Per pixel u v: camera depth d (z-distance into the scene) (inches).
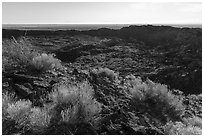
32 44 786.8
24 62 283.9
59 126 174.2
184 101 313.9
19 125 169.0
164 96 268.2
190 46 789.9
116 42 915.4
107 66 553.6
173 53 750.5
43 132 167.6
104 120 193.8
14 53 293.9
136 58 677.3
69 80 269.7
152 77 494.0
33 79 247.1
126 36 1090.7
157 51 829.8
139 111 233.9
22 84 233.5
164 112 249.1
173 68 540.4
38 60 288.5
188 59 649.0
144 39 1032.2
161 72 518.6
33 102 206.8
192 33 930.1
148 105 253.1
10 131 164.2
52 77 269.4
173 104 260.5
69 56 677.3
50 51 705.0
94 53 717.3
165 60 671.1
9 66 271.1
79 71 315.9
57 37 1018.7
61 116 181.8
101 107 215.2
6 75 246.2
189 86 465.7
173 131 205.0
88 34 1143.6
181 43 869.2
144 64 611.8
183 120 245.6
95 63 580.1
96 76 303.3
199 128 211.9
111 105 229.6
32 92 219.8
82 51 719.1
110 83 294.7
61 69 311.9
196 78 484.1
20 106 180.5
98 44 850.8
